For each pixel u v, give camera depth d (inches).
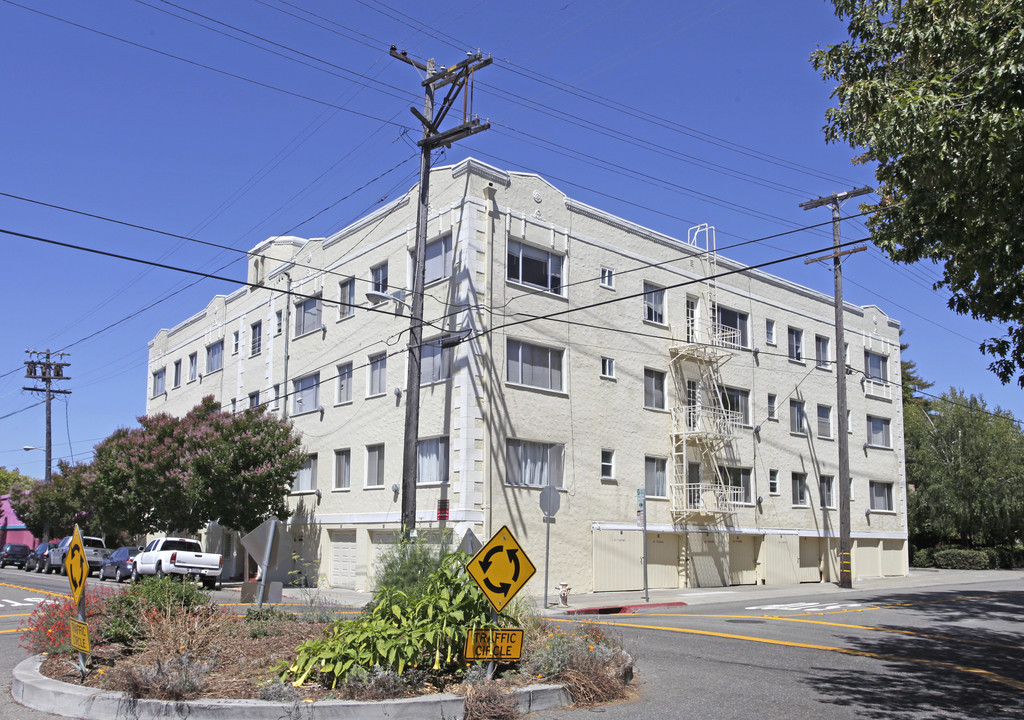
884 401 1589.6
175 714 292.5
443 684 325.7
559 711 323.6
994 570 1672.0
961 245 466.3
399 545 540.1
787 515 1323.8
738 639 541.3
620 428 1077.1
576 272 1056.8
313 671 327.0
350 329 1154.0
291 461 1144.2
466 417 916.6
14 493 2111.2
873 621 661.3
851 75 485.4
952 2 425.4
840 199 1202.6
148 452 1211.9
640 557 1071.0
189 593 427.8
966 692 378.9
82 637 333.7
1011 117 368.8
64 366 2144.4
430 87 881.5
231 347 1486.2
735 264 1298.0
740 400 1283.2
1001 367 504.7
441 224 997.8
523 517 949.8
